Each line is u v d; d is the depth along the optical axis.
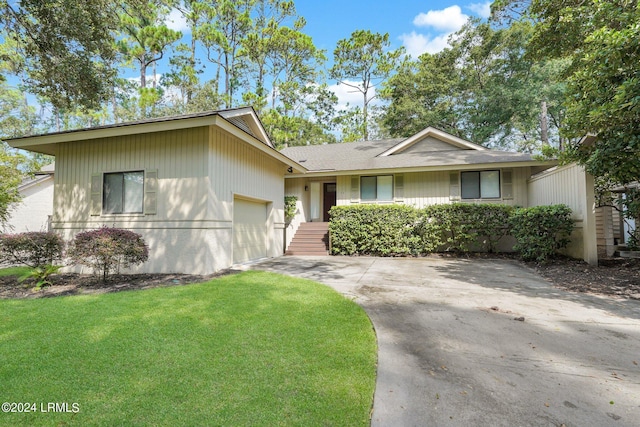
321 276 7.14
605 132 5.93
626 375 2.71
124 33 18.06
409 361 2.98
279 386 2.45
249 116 9.77
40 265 6.63
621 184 7.89
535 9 8.61
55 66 8.56
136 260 6.52
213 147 7.45
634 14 5.38
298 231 13.52
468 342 3.41
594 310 4.49
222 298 4.99
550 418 2.14
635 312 4.39
